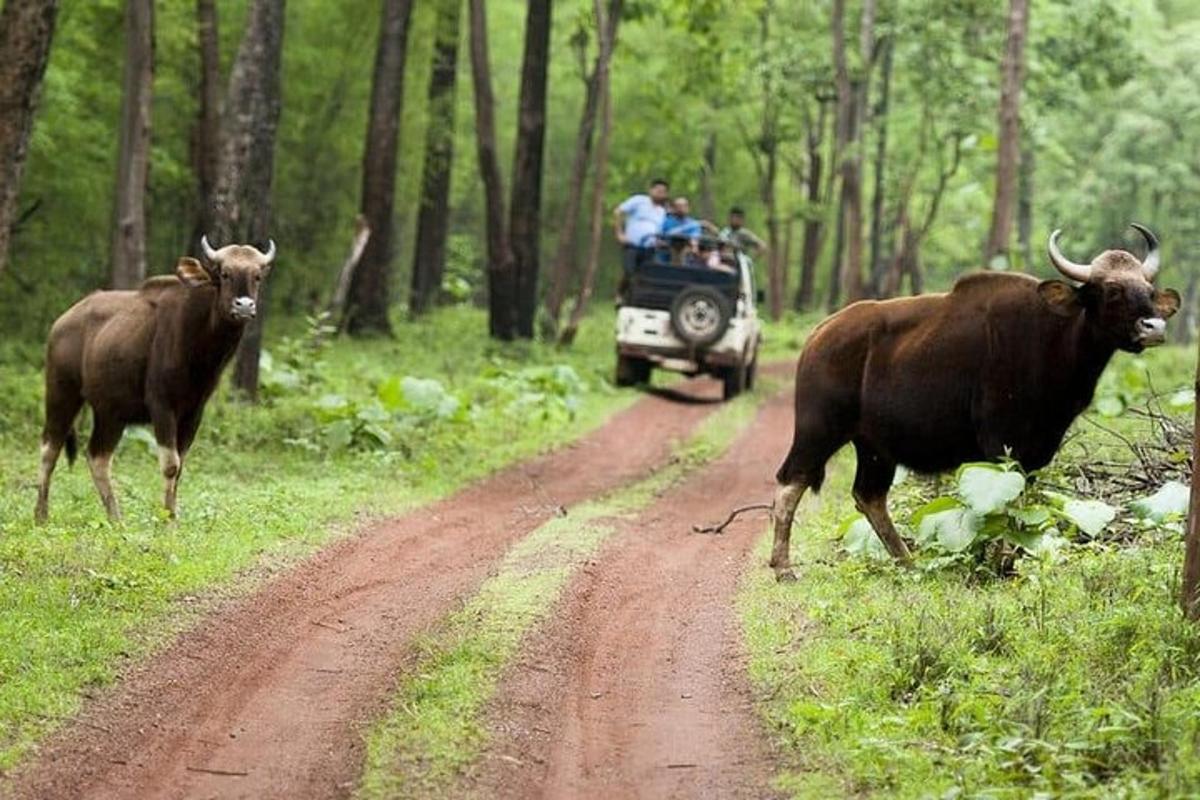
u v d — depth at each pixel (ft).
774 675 36.19
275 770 30.71
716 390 109.29
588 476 69.97
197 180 105.70
